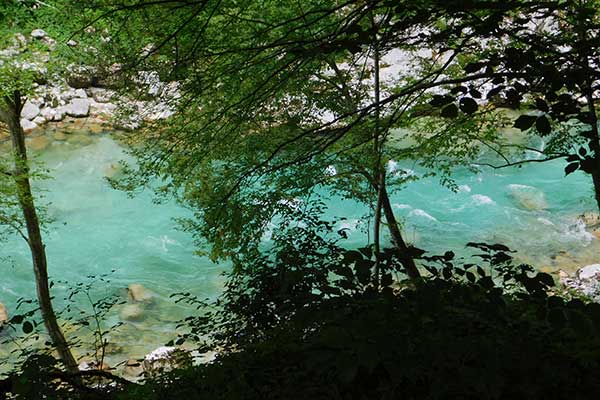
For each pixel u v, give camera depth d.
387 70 17.98
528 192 18.34
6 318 13.31
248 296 6.80
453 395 3.69
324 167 9.28
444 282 3.66
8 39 9.58
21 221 11.30
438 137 8.74
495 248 3.77
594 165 2.91
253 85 7.25
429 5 3.20
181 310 13.97
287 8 7.70
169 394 5.04
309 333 5.34
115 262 15.96
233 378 4.93
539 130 2.83
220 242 10.19
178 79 6.45
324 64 9.32
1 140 21.47
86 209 18.23
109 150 21.33
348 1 3.15
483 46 7.14
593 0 5.99
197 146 8.30
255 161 9.62
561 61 3.10
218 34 6.21
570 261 15.17
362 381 4.32
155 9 6.51
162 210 18.31
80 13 7.73
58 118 22.84
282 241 7.28
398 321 3.53
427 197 18.50
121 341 12.68
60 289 14.77
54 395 4.71
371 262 3.84
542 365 3.77
